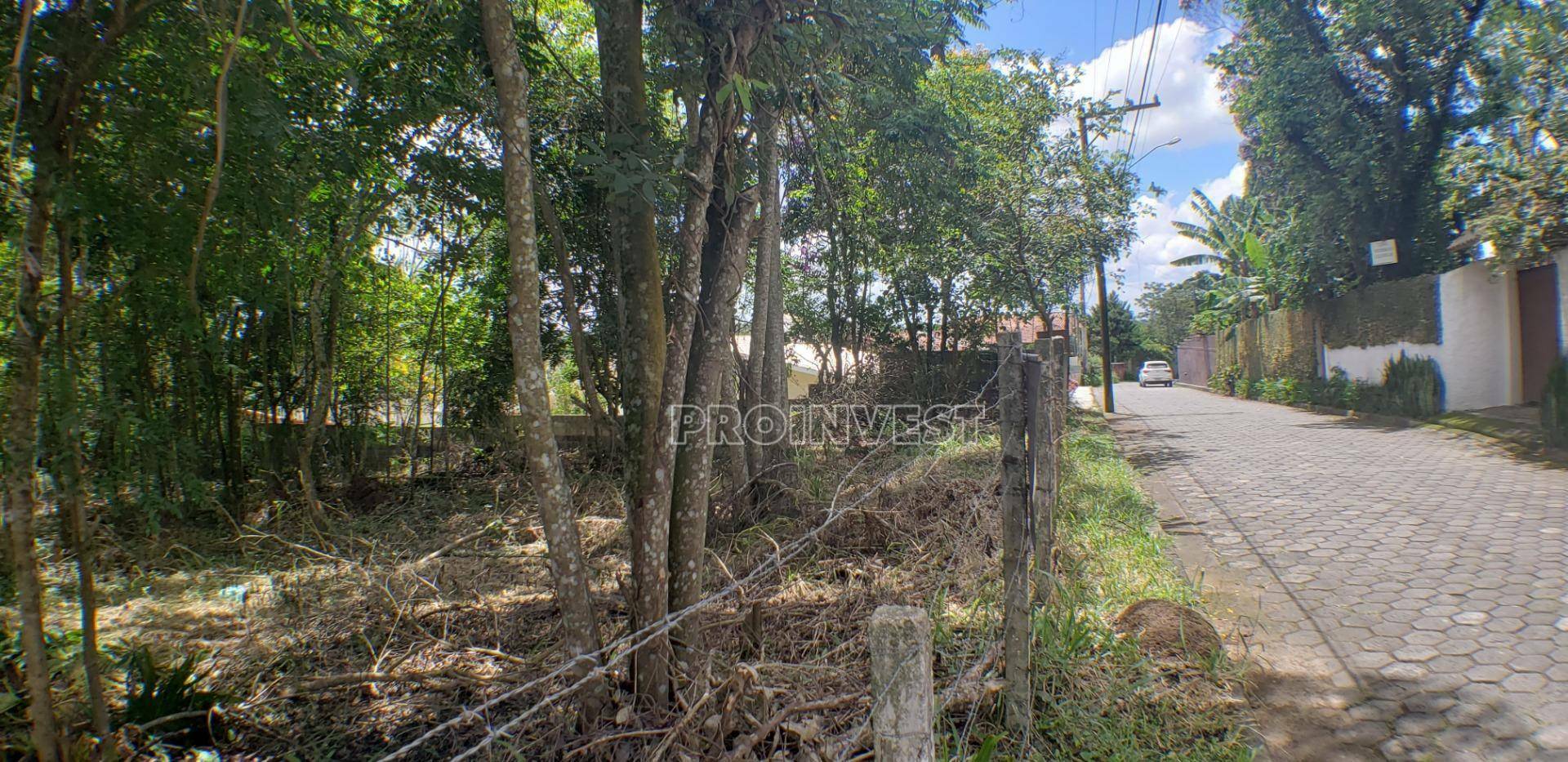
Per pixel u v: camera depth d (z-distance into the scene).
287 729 3.72
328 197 6.29
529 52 5.96
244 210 4.56
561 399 13.77
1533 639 4.12
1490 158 11.28
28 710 3.48
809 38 4.09
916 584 4.91
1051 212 14.56
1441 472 8.70
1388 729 3.37
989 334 16.05
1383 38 13.27
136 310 4.96
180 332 6.29
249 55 4.18
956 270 14.30
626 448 3.33
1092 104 14.52
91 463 5.74
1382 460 9.73
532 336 3.09
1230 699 3.58
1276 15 13.98
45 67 2.90
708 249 3.66
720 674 3.58
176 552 6.60
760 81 3.79
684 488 3.42
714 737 2.92
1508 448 9.73
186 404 7.49
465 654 4.32
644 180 3.12
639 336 3.27
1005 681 3.25
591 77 8.24
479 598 5.00
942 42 5.79
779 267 8.50
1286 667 3.98
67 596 5.39
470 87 5.86
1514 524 6.28
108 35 2.89
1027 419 3.50
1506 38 11.51
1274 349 21.06
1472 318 12.52
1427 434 11.73
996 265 14.18
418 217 7.57
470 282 10.16
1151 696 3.52
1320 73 13.76
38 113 2.92
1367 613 4.61
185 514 7.43
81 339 4.27
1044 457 4.07
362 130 5.79
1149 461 10.84
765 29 3.69
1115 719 3.34
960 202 11.29
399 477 10.27
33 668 2.95
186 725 3.60
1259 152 16.41
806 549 5.88
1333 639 4.27
